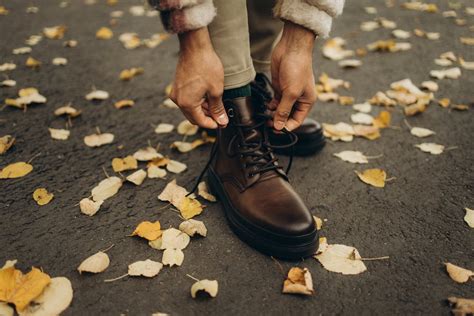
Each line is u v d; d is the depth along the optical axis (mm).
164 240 1302
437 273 1221
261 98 1419
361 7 4039
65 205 1467
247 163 1335
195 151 1813
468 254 1291
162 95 2324
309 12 1119
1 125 1968
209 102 1193
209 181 1540
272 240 1231
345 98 2260
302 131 1716
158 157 1701
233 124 1342
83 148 1813
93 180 1606
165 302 1119
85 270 1185
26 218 1400
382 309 1107
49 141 1855
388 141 1901
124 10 4012
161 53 2951
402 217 1443
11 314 1055
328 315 1090
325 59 2844
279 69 1230
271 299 1130
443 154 1801
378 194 1558
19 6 4102
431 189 1584
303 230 1207
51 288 1124
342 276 1206
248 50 1291
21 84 2416
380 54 2920
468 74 2590
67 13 3906
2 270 1130
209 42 1099
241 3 1207
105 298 1126
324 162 1744
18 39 3170
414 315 1092
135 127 1996
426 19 3670
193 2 1020
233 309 1101
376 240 1343
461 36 3256
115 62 2777
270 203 1267
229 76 1270
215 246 1308
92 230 1360
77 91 2352
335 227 1397
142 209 1460
